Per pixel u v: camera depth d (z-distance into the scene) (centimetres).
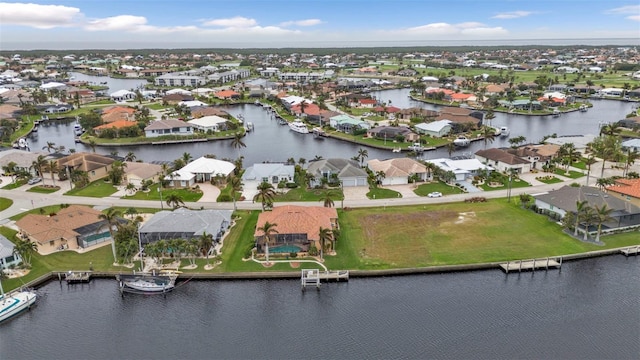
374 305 8300
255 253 9769
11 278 8925
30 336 7638
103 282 9050
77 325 7888
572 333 7544
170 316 8094
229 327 7781
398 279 9062
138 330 7750
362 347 7262
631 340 7362
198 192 13400
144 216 11556
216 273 9050
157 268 9206
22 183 14188
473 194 13188
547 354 7056
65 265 9375
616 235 10600
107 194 13262
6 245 9381
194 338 7538
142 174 13875
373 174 14562
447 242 10238
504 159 15325
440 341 7356
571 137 19012
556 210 11275
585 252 9806
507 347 7212
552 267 9394
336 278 8969
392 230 10831
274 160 17950
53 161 14538
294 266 9300
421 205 12356
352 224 11156
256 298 8544
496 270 9344
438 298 8475
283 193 13300
